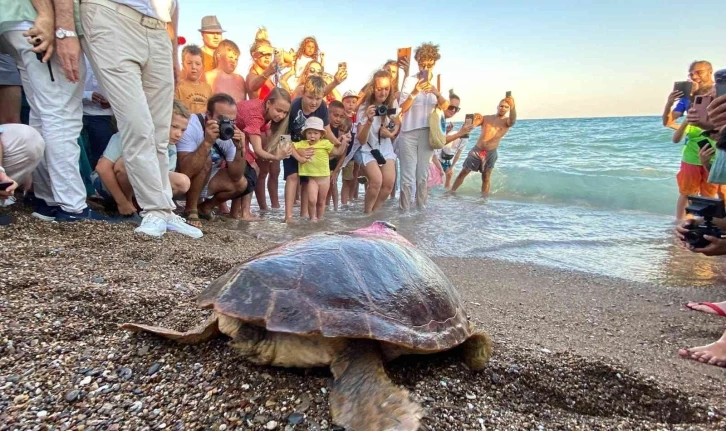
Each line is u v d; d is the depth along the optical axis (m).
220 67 6.88
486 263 4.88
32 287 2.68
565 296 3.94
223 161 5.88
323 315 1.84
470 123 9.98
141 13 3.95
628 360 2.65
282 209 7.51
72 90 4.04
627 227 6.65
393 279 2.13
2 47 4.03
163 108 4.40
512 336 2.91
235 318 1.89
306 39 8.15
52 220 4.08
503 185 11.02
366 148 7.20
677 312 3.60
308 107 6.39
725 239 3.30
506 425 1.86
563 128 33.84
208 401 1.83
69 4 3.69
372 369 1.83
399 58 7.65
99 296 2.66
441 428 1.78
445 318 2.20
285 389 1.90
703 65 6.51
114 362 2.06
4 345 2.10
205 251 4.00
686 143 6.67
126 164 4.24
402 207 7.78
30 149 3.79
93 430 1.67
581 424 1.95
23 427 1.67
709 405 2.18
